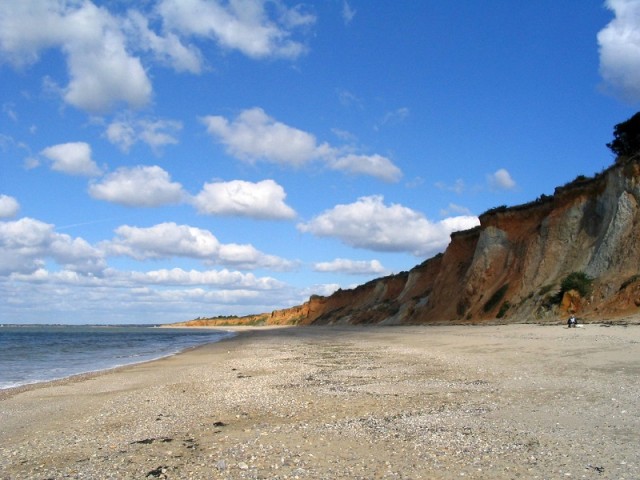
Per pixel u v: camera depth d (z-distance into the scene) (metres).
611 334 23.61
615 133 51.41
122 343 72.44
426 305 68.69
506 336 29.50
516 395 12.59
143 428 11.77
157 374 24.72
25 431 12.45
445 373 17.59
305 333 71.31
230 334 105.88
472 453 8.19
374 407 12.47
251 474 7.84
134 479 7.95
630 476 6.77
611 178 40.62
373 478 7.39
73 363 35.44
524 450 8.14
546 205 51.56
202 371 24.70
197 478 7.82
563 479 6.83
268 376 20.58
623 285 32.81
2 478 8.42
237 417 12.38
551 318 36.88
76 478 8.19
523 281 45.66
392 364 21.89
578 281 36.88
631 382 12.98
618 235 36.47
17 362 36.88
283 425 11.04
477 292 53.62
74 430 12.11
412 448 8.68
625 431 8.80
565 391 12.54
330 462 8.23
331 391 15.35
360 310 101.44
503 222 55.53
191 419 12.49
